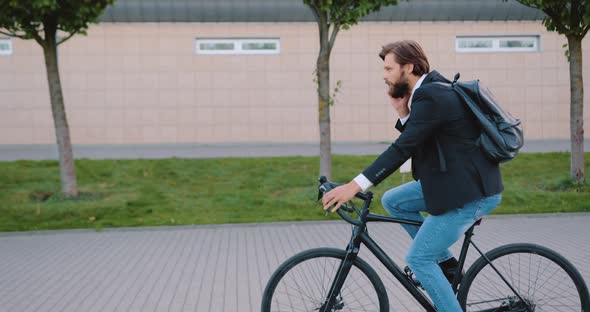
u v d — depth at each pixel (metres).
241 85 20.50
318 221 8.89
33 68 20.09
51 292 5.26
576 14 10.70
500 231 7.79
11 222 9.16
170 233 8.30
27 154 17.27
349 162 13.87
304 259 3.27
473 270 3.37
